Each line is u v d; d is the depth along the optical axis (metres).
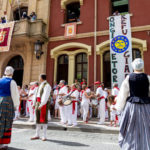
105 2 11.25
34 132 5.73
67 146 3.98
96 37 10.88
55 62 11.72
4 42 11.41
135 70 2.87
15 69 12.85
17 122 6.99
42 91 4.68
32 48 12.09
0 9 14.27
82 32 11.34
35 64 11.84
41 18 12.53
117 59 9.72
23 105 10.32
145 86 2.65
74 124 6.38
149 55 9.52
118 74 9.55
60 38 11.74
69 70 11.27
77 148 3.82
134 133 2.46
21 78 13.40
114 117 6.41
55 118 8.84
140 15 10.23
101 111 6.98
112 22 10.34
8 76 3.96
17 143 4.14
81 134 5.45
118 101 2.76
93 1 11.54
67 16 12.52
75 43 11.19
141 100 2.56
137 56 10.22
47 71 11.62
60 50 11.83
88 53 10.80
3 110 3.51
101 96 7.09
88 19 11.38
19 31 11.26
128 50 9.60
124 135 2.58
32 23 11.52
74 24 11.56
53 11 12.55
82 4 11.79
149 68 9.36
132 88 2.67
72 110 6.48
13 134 5.34
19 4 13.67
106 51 10.89
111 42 10.07
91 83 10.40
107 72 10.59
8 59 13.12
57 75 11.73
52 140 4.59
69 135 5.34
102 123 6.92
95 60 10.54
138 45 10.11
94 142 4.51
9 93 3.72
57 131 5.88
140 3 10.43
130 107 2.60
